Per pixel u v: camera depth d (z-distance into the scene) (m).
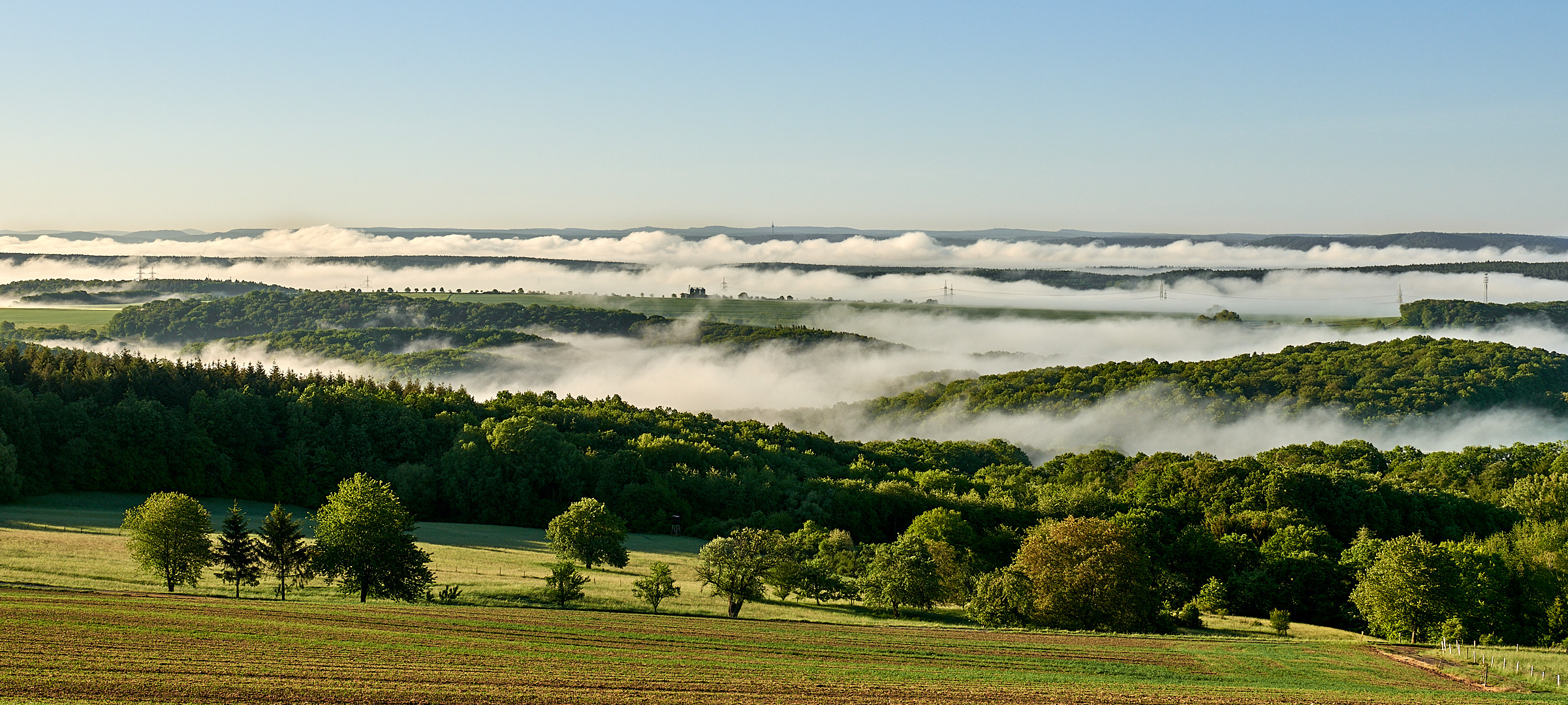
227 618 50.41
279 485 130.75
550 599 66.75
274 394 156.62
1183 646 57.44
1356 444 170.12
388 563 64.31
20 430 117.25
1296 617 83.56
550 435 139.88
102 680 37.69
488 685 40.56
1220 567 92.56
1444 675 51.06
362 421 144.75
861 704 40.69
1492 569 73.75
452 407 168.88
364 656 44.16
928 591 72.12
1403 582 65.81
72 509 107.31
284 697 37.50
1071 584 67.31
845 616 69.62
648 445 150.38
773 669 46.34
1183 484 127.38
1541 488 121.38
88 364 146.88
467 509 130.12
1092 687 45.44
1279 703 43.34
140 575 66.06
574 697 39.56
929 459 192.12
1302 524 102.44
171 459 126.19
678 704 39.28
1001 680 46.41
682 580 82.44
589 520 86.69
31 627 45.34
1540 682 49.12
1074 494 124.19
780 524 118.44
